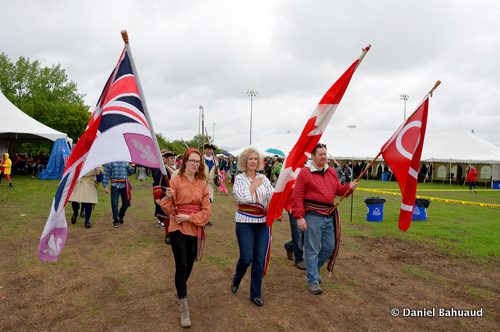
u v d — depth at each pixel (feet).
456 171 97.50
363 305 13.34
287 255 19.38
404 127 15.28
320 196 14.07
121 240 22.21
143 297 13.67
